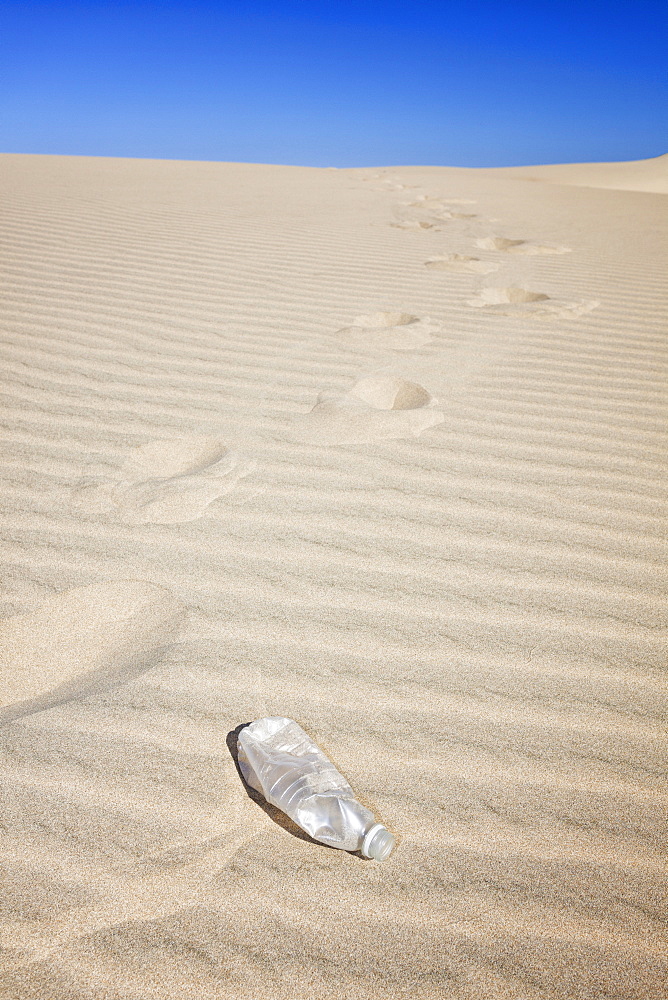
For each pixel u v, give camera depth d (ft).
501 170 75.05
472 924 3.34
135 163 39.19
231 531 6.16
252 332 10.78
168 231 18.15
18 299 11.68
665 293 14.29
